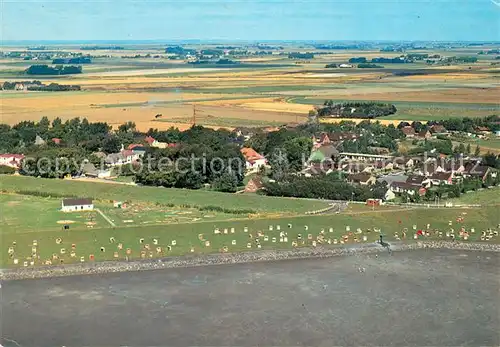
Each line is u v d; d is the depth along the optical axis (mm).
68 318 171375
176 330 166250
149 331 165500
